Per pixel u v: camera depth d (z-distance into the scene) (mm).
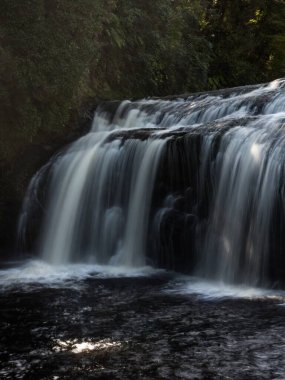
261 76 27094
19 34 10625
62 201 10633
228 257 7914
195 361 4758
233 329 5570
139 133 10031
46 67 10977
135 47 17203
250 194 7719
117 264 9469
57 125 12078
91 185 10250
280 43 26844
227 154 8203
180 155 8891
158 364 4719
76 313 6348
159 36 18094
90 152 10555
